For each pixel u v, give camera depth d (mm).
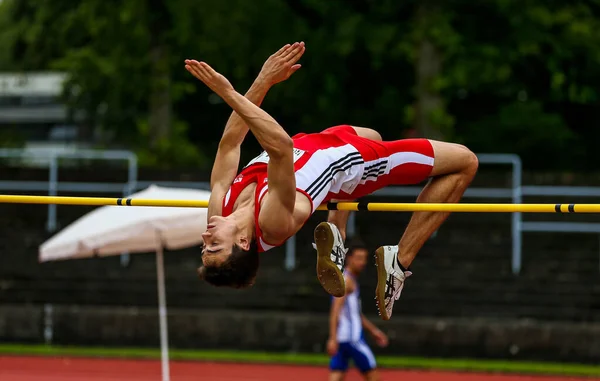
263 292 23750
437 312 23172
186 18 28859
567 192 24688
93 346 22703
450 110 33875
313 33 29391
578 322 22641
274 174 7953
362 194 9008
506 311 23047
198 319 22312
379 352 21609
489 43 28891
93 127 39531
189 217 16391
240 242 8164
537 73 31906
